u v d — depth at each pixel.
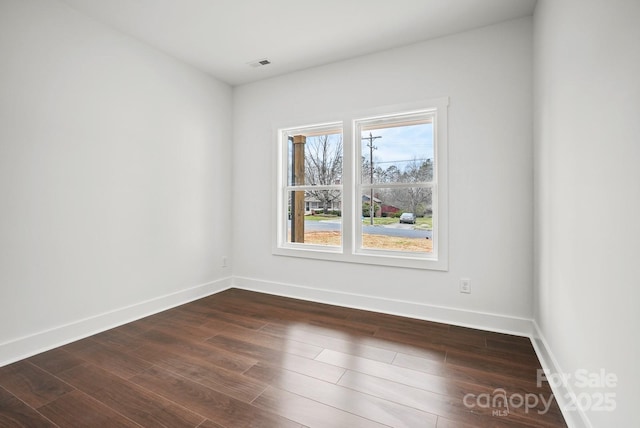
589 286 1.30
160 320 2.76
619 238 1.04
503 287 2.52
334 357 2.10
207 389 1.72
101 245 2.52
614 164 1.08
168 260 3.09
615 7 1.07
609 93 1.12
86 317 2.42
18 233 2.04
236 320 2.77
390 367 1.97
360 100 3.08
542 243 2.10
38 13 2.12
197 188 3.40
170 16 2.44
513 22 2.46
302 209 3.56
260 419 1.48
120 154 2.65
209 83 3.53
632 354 0.96
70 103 2.30
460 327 2.62
